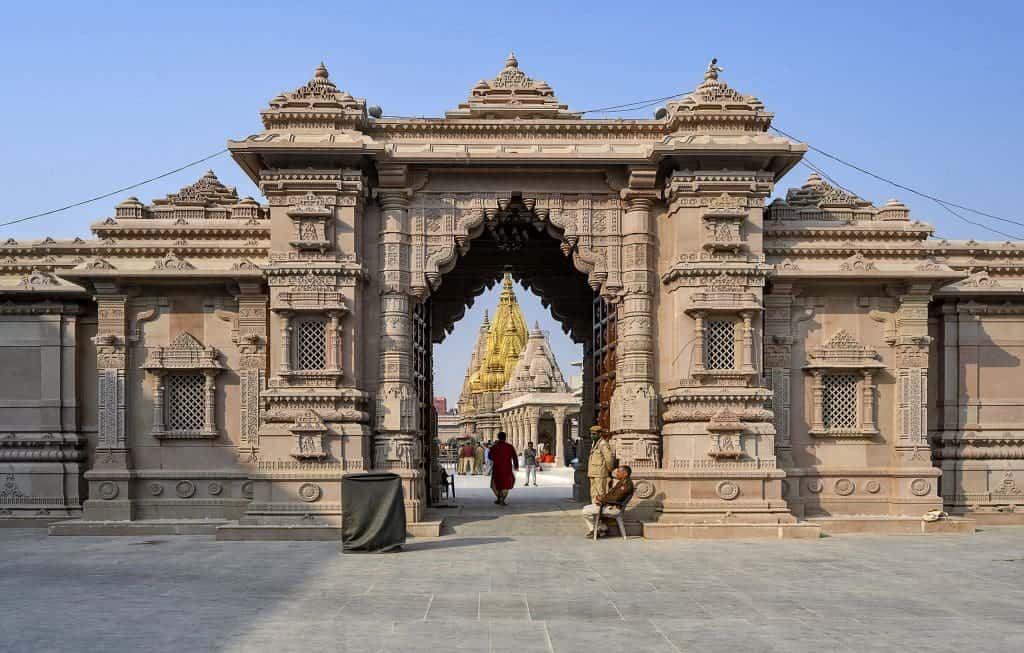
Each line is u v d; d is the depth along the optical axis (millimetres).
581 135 18812
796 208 19891
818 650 8625
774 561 14102
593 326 22094
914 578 12539
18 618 9977
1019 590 11664
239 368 19078
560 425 54375
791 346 18953
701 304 17781
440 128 18703
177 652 8531
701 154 17766
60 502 19609
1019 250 21031
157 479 18875
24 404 19844
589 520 17219
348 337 17906
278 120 18109
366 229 18625
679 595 11266
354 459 17609
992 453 20141
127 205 19766
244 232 19297
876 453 18969
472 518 18906
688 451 17688
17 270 20141
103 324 18906
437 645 8766
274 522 17281
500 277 25328
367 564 13844
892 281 18859
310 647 8695
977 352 20406
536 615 10094
